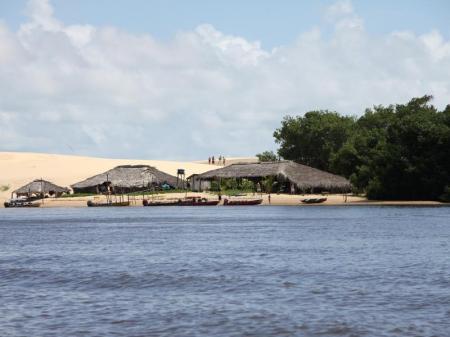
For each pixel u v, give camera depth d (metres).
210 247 45.59
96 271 33.72
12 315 22.73
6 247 48.28
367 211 92.44
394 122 111.94
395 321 21.30
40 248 47.22
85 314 22.81
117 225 71.88
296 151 166.75
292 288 27.58
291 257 38.78
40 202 127.31
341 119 166.00
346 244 46.44
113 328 20.83
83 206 124.81
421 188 111.44
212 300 25.14
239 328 20.73
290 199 114.38
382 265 34.59
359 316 22.02
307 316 22.12
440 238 50.44
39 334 20.20
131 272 33.06
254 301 24.81
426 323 21.00
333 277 30.47
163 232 60.28
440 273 31.31
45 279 31.30
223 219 79.50
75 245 49.16
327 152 160.00
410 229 59.84
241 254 40.69
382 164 111.94
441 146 107.25
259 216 84.75
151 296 26.20
